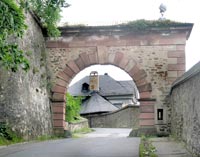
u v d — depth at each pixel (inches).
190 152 340.2
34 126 550.0
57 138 632.4
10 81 479.5
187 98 369.7
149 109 639.1
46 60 662.5
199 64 291.3
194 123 322.0
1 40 261.9
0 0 245.1
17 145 431.8
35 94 573.6
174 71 641.6
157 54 648.4
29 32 568.4
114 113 1519.4
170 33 648.4
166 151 355.6
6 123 460.8
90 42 661.9
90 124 1646.2
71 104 1021.8
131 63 650.2
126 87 2337.6
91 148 392.8
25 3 331.6
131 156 318.3
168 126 629.9
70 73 660.7
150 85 643.5
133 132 645.9
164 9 672.4
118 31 651.5
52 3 327.0
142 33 652.1
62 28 659.4
